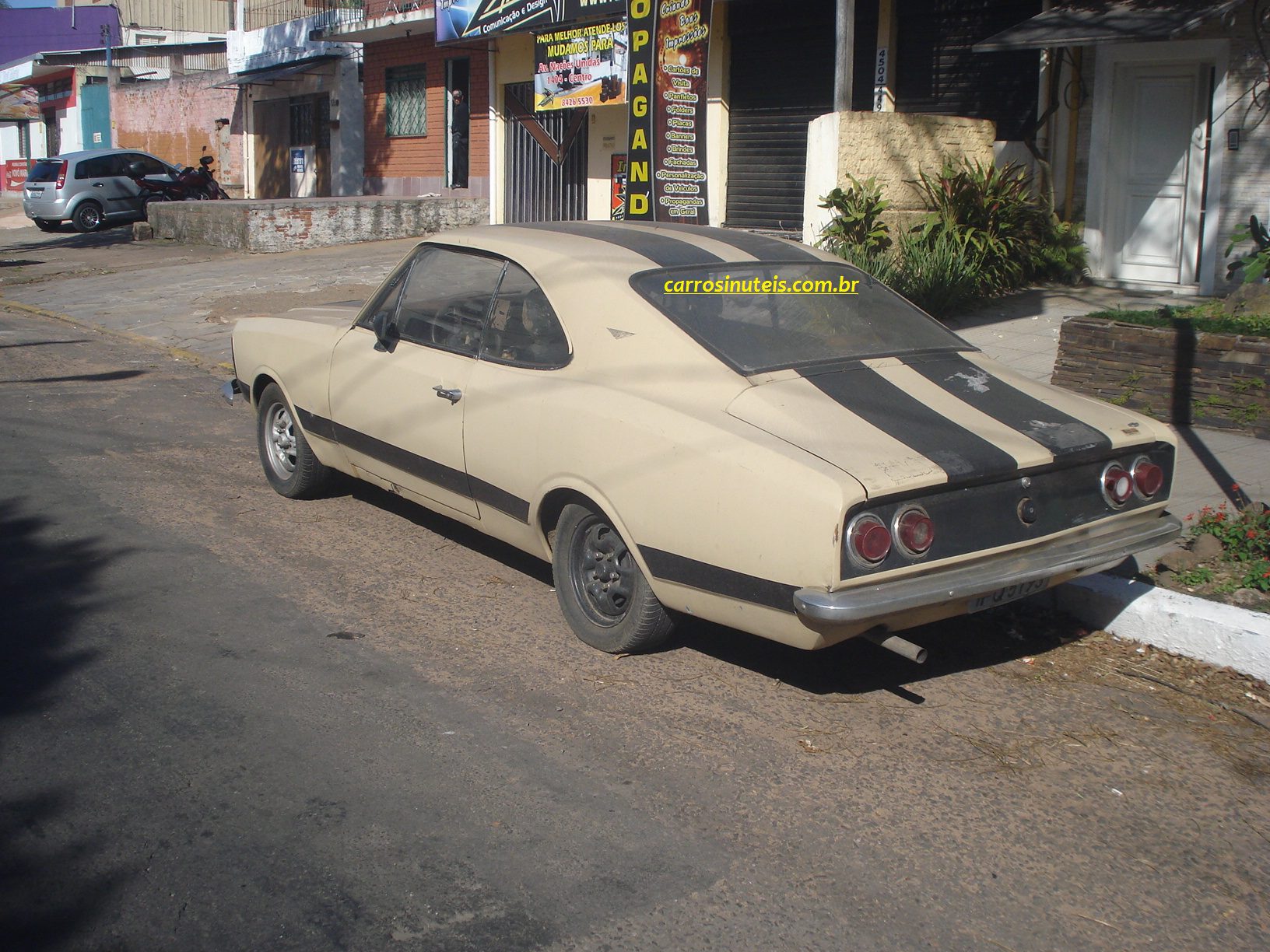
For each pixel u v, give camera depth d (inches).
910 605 149.3
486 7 716.7
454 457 205.9
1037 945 120.4
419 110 872.9
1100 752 161.2
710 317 182.2
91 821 136.9
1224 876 133.8
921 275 405.7
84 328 515.8
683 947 117.6
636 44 416.2
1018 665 189.2
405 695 171.9
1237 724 169.8
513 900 124.3
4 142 1793.8
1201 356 304.3
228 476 286.5
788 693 176.9
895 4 538.3
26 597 205.6
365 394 227.8
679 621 181.6
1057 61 457.7
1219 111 414.9
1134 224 451.8
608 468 173.5
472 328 207.9
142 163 986.1
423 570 225.5
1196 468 271.4
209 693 170.7
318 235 768.9
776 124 604.4
